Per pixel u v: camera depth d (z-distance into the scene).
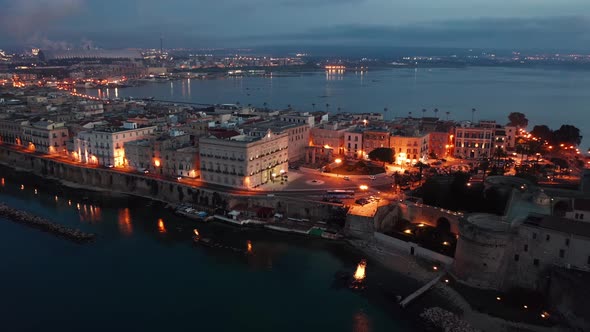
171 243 166.38
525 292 123.00
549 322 113.75
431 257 146.25
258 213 180.50
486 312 118.25
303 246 161.25
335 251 156.88
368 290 132.50
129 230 177.88
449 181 189.88
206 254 157.75
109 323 120.56
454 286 130.62
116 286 138.38
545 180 194.12
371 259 150.25
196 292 134.75
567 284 113.31
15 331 117.62
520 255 125.06
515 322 114.06
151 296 132.88
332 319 120.56
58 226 178.00
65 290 136.25
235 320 121.38
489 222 134.00
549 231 120.00
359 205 175.25
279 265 149.00
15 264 151.25
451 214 158.75
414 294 127.38
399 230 165.25
